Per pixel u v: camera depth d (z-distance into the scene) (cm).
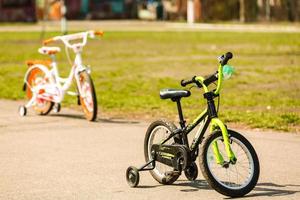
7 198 1006
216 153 977
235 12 8081
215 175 1014
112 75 2658
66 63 3156
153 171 1084
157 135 1088
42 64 1750
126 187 1061
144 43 4525
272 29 6222
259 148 1328
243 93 2122
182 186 1062
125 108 1845
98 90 2231
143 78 2556
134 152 1303
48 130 1534
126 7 8569
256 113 1700
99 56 3553
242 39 4819
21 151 1320
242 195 987
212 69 2877
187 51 3847
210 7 8019
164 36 5256
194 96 2047
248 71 2770
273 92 2148
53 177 1123
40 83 1744
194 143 1009
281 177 1112
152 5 8556
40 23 7400
